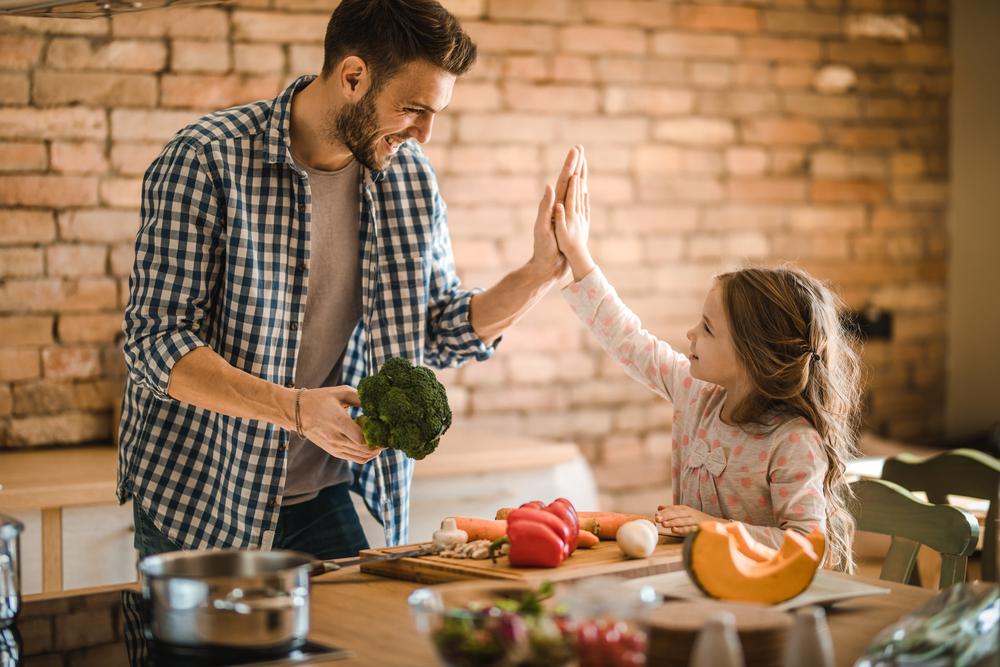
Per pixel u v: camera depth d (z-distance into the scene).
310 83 2.04
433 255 2.25
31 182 3.21
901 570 1.98
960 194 4.91
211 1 1.85
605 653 1.03
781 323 1.92
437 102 1.91
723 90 4.36
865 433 4.42
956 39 4.86
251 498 1.97
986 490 2.33
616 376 4.19
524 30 3.95
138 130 3.33
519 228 3.97
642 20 4.17
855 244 4.68
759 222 4.46
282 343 2.02
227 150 1.93
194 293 1.92
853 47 4.63
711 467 1.95
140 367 1.90
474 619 1.05
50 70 3.21
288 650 1.24
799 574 1.38
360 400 1.78
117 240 3.32
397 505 2.20
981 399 4.99
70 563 2.69
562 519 1.63
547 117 4.00
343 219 2.10
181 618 1.22
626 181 4.18
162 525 1.99
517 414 4.01
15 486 2.64
